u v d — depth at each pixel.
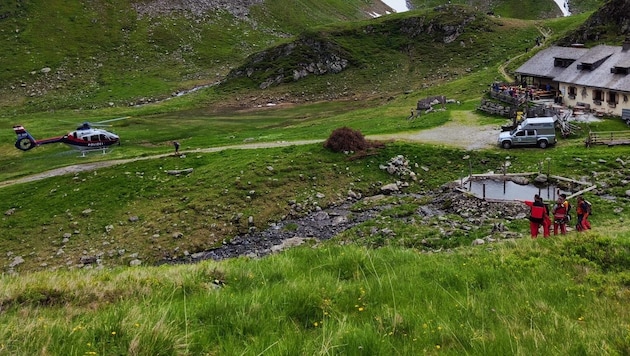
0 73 138.75
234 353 8.23
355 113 89.31
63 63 147.88
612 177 40.31
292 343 8.37
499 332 8.77
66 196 50.00
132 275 14.46
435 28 142.25
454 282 13.07
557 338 8.44
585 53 70.69
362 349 8.07
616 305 10.62
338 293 11.88
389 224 36.41
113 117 103.38
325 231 39.53
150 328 8.76
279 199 46.00
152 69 150.50
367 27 149.25
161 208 45.47
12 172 61.69
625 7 98.00
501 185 42.00
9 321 9.87
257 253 36.69
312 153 54.09
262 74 133.88
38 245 41.56
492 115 67.25
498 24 142.62
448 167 49.94
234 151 58.66
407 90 112.50
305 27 199.75
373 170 51.06
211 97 124.00
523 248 17.42
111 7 181.88
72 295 12.56
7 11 166.88
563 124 55.53
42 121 94.69
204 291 12.97
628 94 57.84
